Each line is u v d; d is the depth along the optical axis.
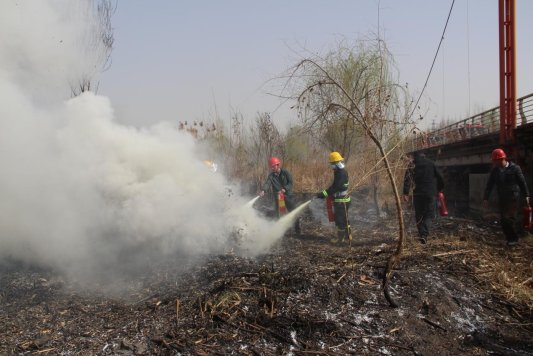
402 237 5.31
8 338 4.26
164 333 4.27
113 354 3.94
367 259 6.24
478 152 10.96
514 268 6.35
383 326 4.54
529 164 8.78
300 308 4.68
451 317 4.89
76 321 4.62
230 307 4.65
